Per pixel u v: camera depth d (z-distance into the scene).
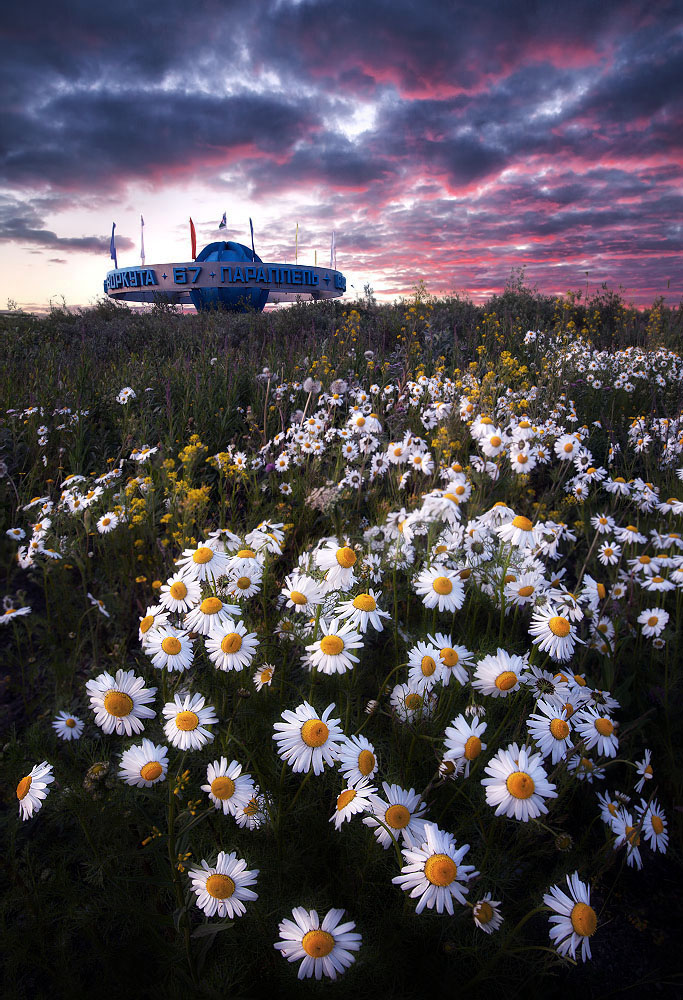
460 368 7.88
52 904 1.52
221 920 1.47
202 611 1.88
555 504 4.23
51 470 4.87
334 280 40.91
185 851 1.42
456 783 1.57
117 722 1.48
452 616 2.66
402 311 14.42
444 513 2.66
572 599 2.25
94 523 3.37
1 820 1.72
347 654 1.76
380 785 1.66
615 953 1.64
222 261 37.69
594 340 12.31
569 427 5.89
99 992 1.38
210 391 5.99
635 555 3.30
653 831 1.66
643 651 2.64
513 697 1.90
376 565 2.61
